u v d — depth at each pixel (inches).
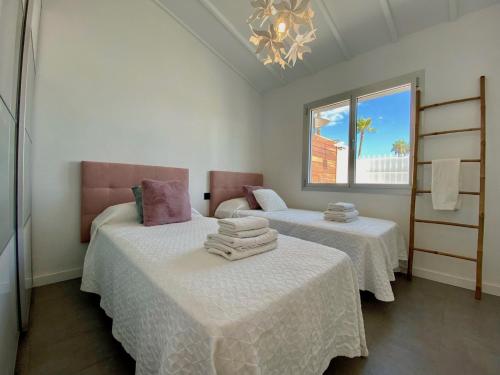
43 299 71.4
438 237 91.1
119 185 93.7
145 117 102.6
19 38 47.8
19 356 48.6
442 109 90.6
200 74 121.7
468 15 85.0
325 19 95.0
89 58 88.2
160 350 31.9
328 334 43.4
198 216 96.8
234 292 33.9
